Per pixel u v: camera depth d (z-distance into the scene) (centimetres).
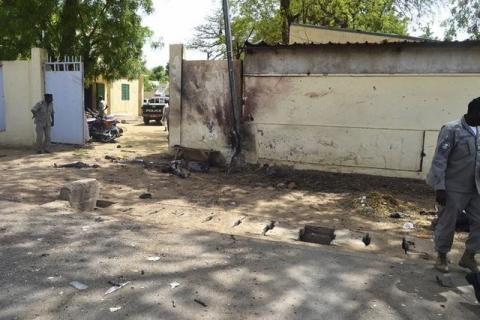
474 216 454
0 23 1592
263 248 527
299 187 908
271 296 405
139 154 1270
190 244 532
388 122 976
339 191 882
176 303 387
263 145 1075
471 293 426
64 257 481
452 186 449
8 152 1274
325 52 998
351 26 2170
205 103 1119
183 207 732
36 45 1688
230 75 1048
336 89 1002
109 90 2834
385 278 454
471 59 912
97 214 654
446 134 447
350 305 394
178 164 1048
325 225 660
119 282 424
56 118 1419
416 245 569
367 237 609
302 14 1997
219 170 1067
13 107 1394
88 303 383
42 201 728
